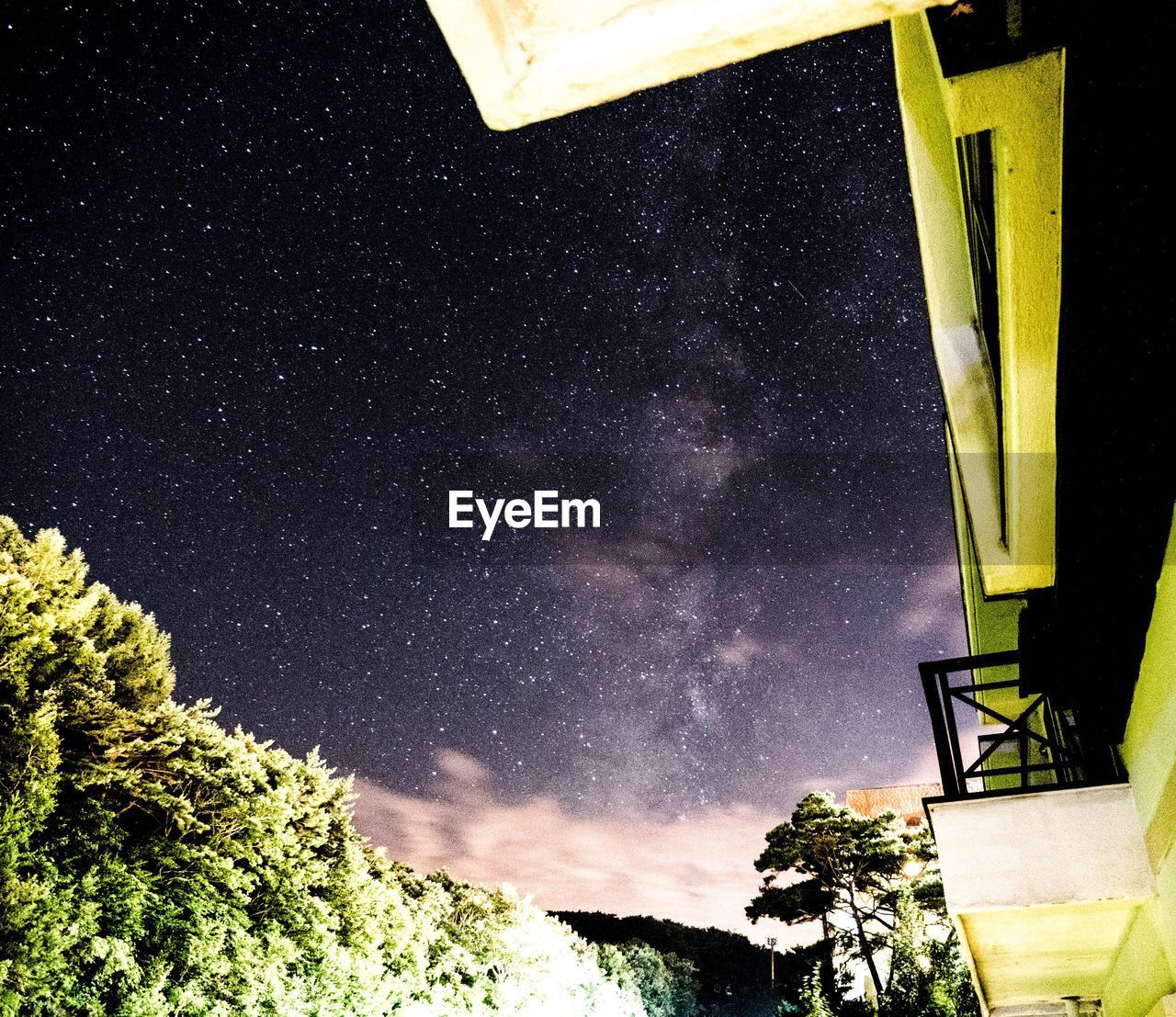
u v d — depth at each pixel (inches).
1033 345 111.1
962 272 177.6
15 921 270.2
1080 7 71.3
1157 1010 167.8
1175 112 68.7
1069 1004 285.6
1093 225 86.2
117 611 443.8
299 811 468.4
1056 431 119.0
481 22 24.9
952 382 174.9
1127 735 149.0
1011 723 187.5
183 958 333.1
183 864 360.2
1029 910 152.1
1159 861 135.5
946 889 151.6
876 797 1245.1
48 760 296.2
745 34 24.0
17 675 309.6
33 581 372.8
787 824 938.7
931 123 170.6
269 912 411.8
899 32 153.1
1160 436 91.2
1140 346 87.9
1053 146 83.1
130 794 358.6
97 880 306.8
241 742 467.2
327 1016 412.8
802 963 819.4
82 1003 282.4
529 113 27.5
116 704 375.2
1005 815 154.2
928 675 195.5
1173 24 65.2
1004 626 311.3
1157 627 113.2
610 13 24.7
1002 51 74.7
